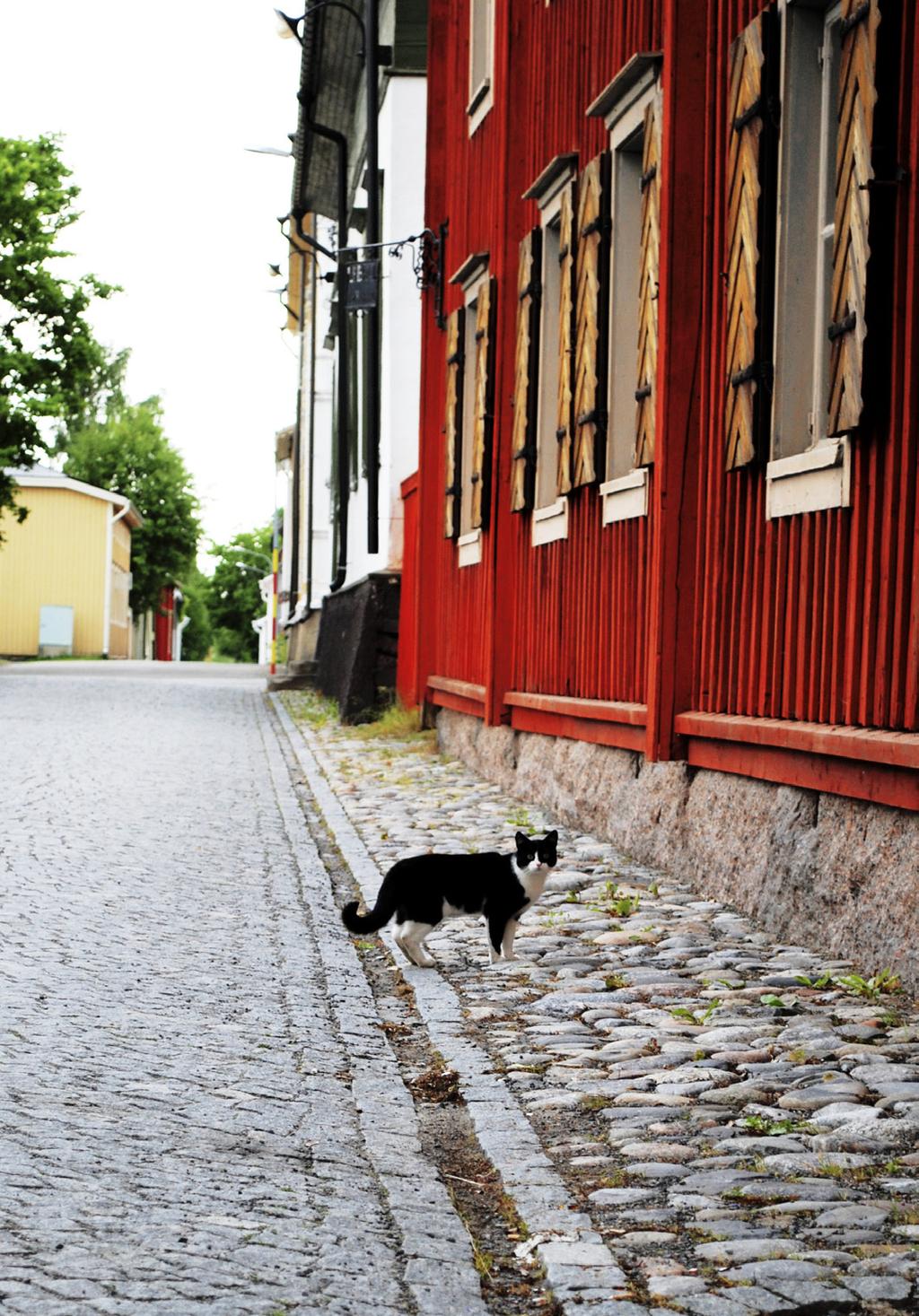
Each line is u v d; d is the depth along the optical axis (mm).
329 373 40531
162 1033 6152
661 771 10117
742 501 8891
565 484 12523
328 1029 6398
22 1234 3902
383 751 18703
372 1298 3635
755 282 8414
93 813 12875
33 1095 5176
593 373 11680
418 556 20297
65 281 47562
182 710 26297
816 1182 4445
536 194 14016
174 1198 4250
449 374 18359
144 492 94688
